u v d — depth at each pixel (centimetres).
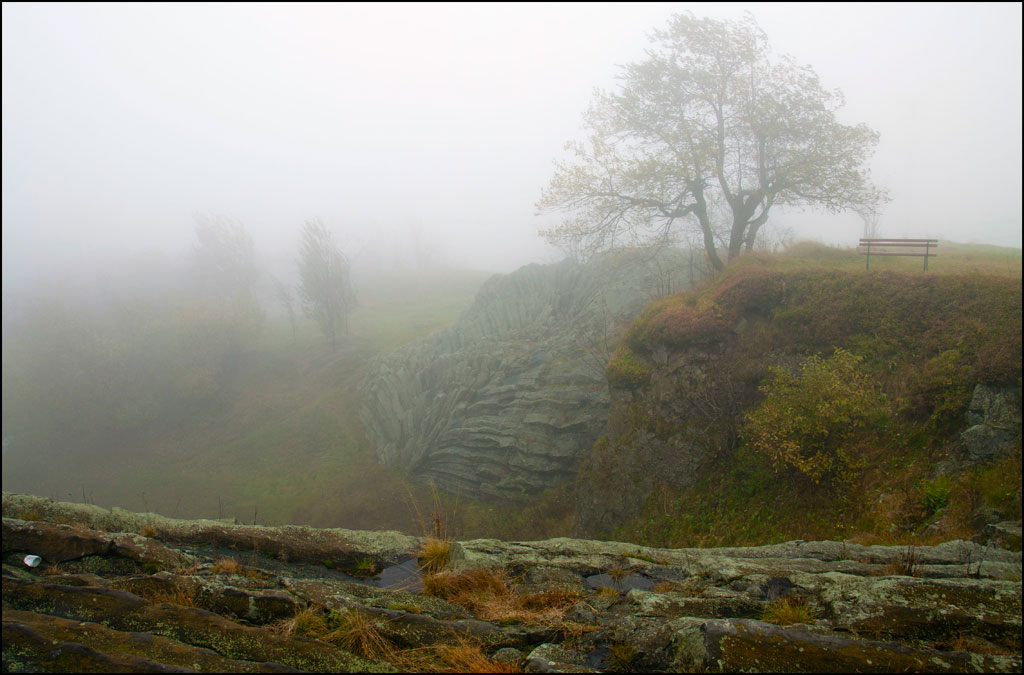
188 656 323
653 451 1664
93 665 297
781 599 545
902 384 1316
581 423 2266
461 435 2625
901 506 1104
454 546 649
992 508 943
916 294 1456
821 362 1417
